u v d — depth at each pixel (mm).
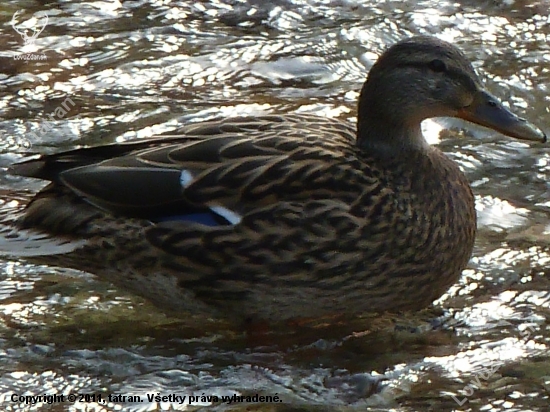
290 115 11219
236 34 15750
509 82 14766
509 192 12664
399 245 10273
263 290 10336
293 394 9750
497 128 10867
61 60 15016
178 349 10359
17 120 13719
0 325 10555
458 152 13383
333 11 16359
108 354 10211
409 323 10781
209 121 11047
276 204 10156
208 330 10695
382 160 10586
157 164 10398
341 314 10703
